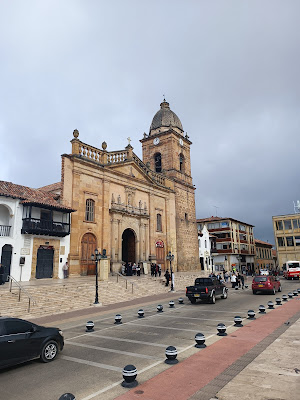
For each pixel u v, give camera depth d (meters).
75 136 30.48
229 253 60.31
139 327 12.98
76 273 27.59
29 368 8.05
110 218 32.78
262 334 10.59
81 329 12.96
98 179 32.16
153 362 8.16
